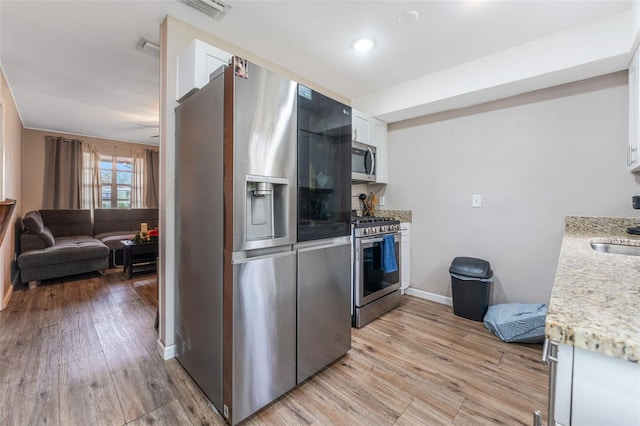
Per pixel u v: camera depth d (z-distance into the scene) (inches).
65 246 155.4
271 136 60.4
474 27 80.4
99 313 109.4
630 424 17.7
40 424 54.8
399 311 114.5
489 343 88.1
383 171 137.5
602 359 18.7
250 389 56.7
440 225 124.1
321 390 66.3
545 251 98.1
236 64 54.4
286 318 63.1
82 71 108.2
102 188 223.6
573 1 69.7
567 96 93.3
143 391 64.6
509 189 105.4
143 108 151.0
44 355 79.0
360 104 133.6
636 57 71.8
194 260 66.9
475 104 112.3
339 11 74.0
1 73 105.8
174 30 76.7
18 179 161.8
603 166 87.7
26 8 72.4
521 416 58.0
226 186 55.7
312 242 70.7
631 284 29.0
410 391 65.8
